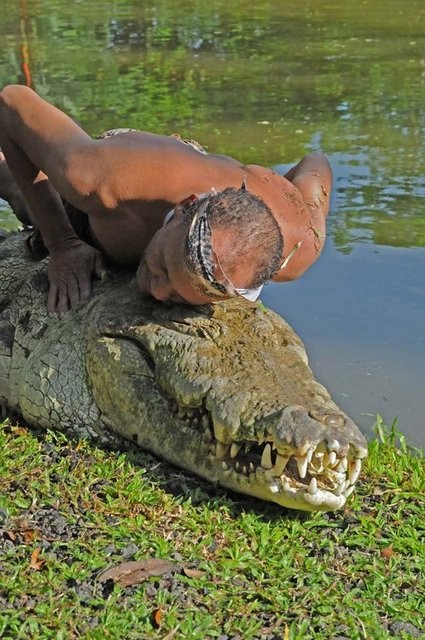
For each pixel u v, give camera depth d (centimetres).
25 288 637
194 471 514
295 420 462
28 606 418
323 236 577
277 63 1519
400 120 1210
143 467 531
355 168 1037
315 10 1986
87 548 458
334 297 799
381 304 787
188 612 421
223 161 557
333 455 456
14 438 570
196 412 515
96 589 432
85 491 504
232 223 464
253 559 459
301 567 458
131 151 538
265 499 493
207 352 514
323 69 1476
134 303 559
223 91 1345
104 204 540
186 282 489
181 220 498
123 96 1315
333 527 491
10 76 1429
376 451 564
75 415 565
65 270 611
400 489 529
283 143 1110
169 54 1591
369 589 446
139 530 475
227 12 1978
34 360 589
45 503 492
